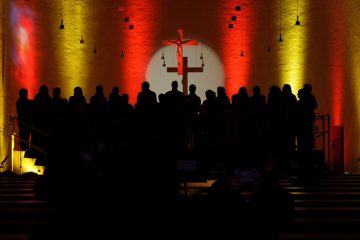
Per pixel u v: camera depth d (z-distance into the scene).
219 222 5.12
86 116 11.35
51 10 17.19
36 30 17.05
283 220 5.69
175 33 17.62
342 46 16.16
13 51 16.62
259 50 17.50
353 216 7.98
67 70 17.33
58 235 5.16
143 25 17.58
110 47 17.53
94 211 5.33
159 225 5.29
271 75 17.42
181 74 16.94
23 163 15.34
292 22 17.20
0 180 11.40
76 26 17.38
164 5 17.59
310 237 6.54
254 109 11.32
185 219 5.61
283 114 11.09
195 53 17.67
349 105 16.02
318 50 16.84
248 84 17.56
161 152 5.73
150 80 17.64
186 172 9.80
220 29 17.59
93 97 11.75
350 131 16.11
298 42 17.17
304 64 17.11
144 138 5.88
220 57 17.62
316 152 13.47
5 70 16.44
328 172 13.28
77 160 6.02
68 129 6.15
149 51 17.59
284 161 11.38
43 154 12.19
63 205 5.57
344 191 9.64
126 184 5.51
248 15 17.52
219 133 11.64
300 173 10.44
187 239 5.55
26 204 8.54
